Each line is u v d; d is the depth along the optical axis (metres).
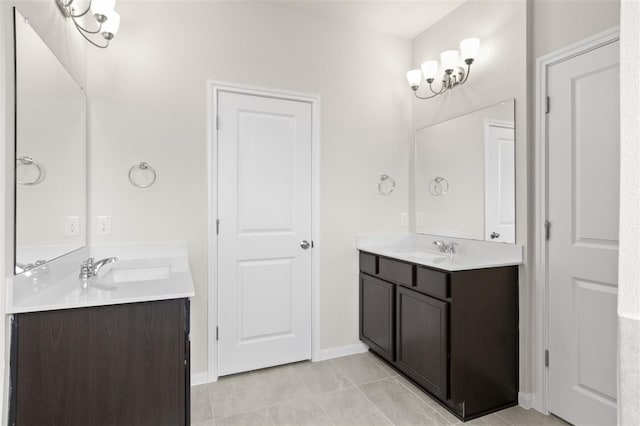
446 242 2.67
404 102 3.04
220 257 2.42
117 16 1.86
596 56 1.79
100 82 2.11
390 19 2.77
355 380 2.40
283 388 2.30
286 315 2.63
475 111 2.43
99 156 2.10
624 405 0.38
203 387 2.31
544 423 1.94
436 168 2.79
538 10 2.07
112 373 1.30
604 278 1.77
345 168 2.82
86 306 1.27
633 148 0.38
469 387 1.99
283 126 2.61
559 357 1.97
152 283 1.58
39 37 1.44
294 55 2.64
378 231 2.95
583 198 1.87
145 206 2.21
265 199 2.56
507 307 2.12
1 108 1.19
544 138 2.04
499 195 2.25
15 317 1.21
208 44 2.38
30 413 1.21
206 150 2.37
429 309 2.13
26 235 1.32
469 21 2.49
